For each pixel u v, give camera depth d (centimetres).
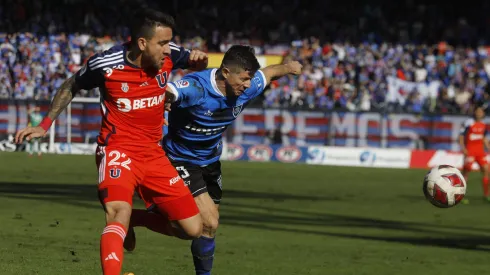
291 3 12019
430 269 2661
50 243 2916
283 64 2258
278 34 11675
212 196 2233
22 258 2547
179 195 1941
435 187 2503
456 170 2553
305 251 2995
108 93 1845
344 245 3212
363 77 10569
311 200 5206
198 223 1972
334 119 9281
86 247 2848
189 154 2142
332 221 4119
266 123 9306
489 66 10981
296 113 9288
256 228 3694
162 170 1919
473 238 3594
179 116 2078
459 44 11988
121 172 1842
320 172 7800
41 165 7312
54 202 4509
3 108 9112
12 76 10131
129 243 2147
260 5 11981
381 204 5116
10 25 11069
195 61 2008
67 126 9100
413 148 9281
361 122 9275
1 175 6219
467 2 12481
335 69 10581
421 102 10181
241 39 11581
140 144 1884
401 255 2973
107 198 1808
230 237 3334
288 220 4075
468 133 6056
